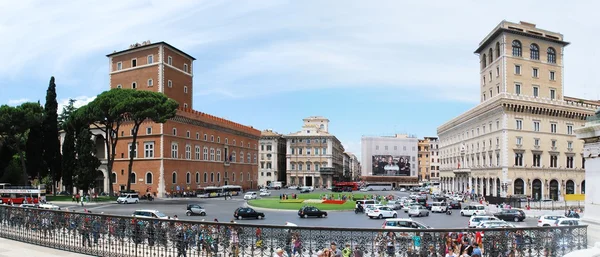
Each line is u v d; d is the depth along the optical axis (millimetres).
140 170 95438
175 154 98188
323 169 169000
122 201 75500
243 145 136625
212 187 102688
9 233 22391
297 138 173750
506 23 96062
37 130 88938
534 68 97625
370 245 14516
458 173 115250
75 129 86625
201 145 110125
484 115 97875
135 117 79688
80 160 81000
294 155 173625
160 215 39094
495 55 100812
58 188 105312
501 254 14617
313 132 174375
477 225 40062
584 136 14375
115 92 82250
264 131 182125
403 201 79062
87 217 18547
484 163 97750
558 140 91812
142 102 78438
